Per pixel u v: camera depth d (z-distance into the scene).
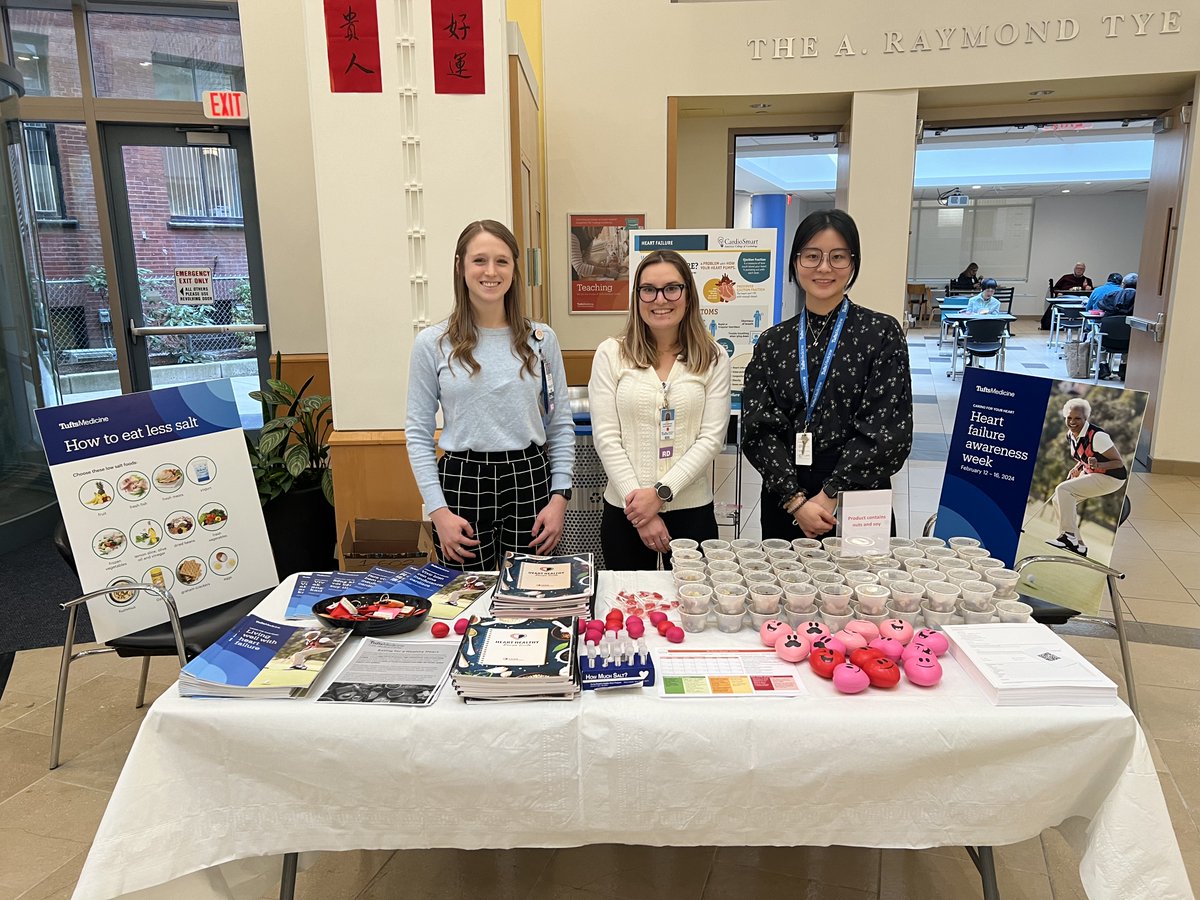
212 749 1.31
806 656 1.45
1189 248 4.88
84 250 5.07
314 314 4.78
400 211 2.90
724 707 1.29
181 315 5.30
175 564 2.26
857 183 4.90
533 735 1.28
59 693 2.27
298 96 4.52
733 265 3.21
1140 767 1.26
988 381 2.33
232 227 5.27
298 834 1.34
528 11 4.71
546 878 1.86
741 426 2.31
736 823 1.32
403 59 2.80
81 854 1.95
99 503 2.15
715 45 4.73
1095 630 3.09
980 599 1.59
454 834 1.34
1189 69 4.49
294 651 1.47
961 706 1.30
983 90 4.85
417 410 2.16
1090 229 16.91
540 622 1.52
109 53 4.91
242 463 2.38
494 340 2.12
